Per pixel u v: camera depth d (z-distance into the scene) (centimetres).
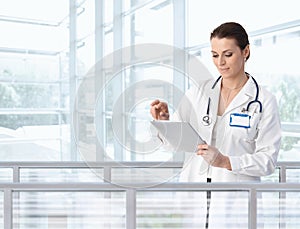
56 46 607
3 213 117
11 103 580
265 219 121
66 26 609
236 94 159
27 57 589
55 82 606
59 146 603
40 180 172
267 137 154
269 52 341
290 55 318
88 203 117
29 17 589
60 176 172
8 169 175
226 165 145
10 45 579
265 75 346
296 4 306
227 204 119
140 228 117
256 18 354
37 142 590
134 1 538
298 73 310
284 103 327
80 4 611
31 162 170
